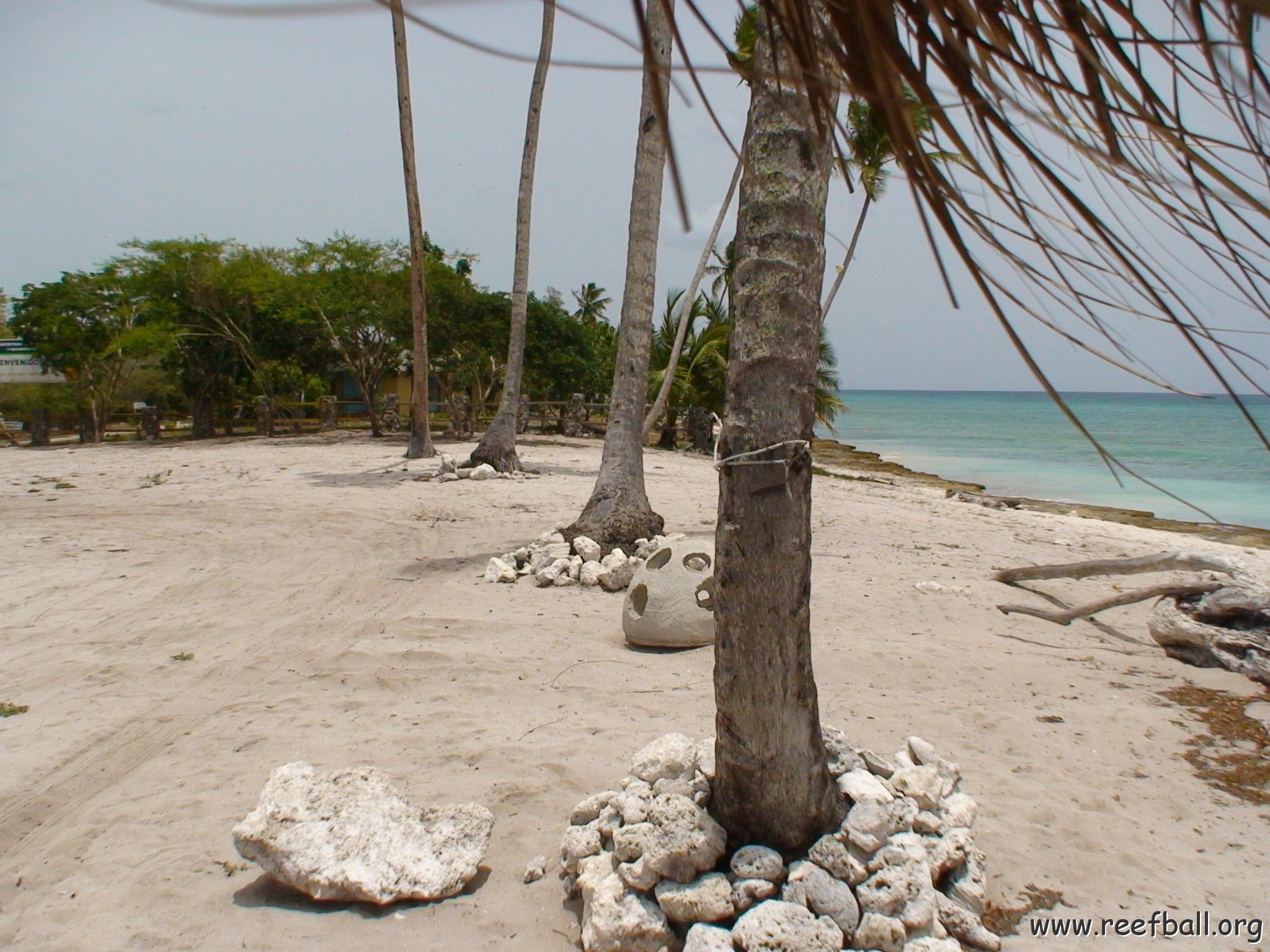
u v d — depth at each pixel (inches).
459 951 136.1
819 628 307.6
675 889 130.7
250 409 1390.3
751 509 130.6
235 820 177.8
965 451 1726.1
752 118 127.0
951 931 137.6
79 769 200.5
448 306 1107.3
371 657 274.1
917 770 155.3
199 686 252.4
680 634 278.5
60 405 1358.3
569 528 416.2
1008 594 368.2
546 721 224.4
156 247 1139.3
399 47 791.7
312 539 469.1
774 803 136.9
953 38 30.3
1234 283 31.5
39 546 444.8
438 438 1146.0
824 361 1222.9
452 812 161.3
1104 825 177.2
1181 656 284.4
